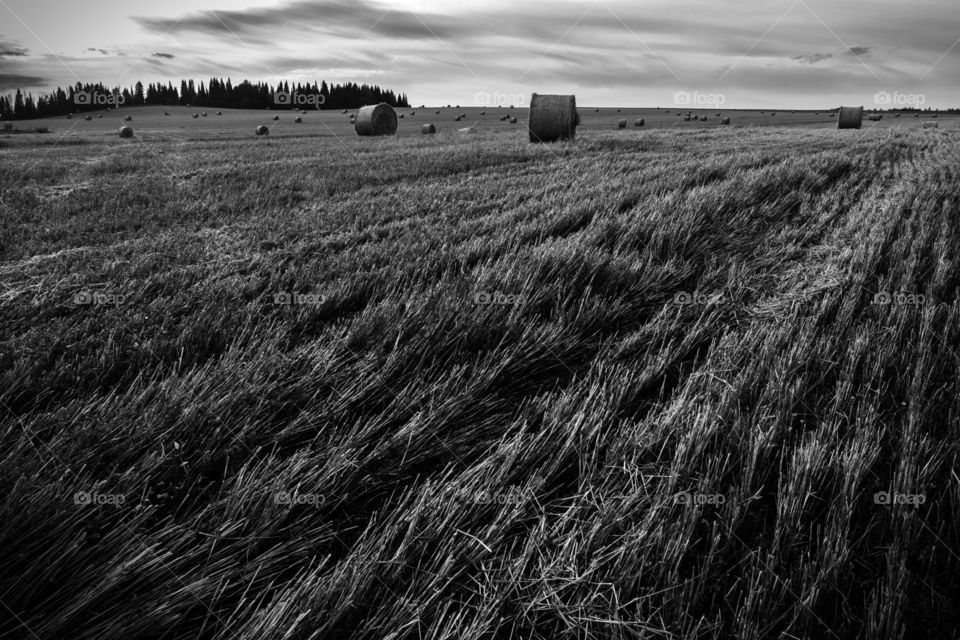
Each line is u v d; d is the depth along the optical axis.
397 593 1.98
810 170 12.13
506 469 2.61
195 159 17.11
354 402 3.26
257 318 4.30
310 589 1.98
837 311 4.60
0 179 12.57
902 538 2.20
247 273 5.57
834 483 2.50
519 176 12.85
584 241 6.17
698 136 29.30
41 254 6.36
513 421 3.18
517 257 5.66
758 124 57.25
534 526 2.34
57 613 1.79
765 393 3.22
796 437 2.92
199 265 5.64
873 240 6.43
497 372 3.53
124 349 3.74
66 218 8.30
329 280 5.34
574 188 10.32
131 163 15.71
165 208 9.02
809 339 3.94
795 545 2.21
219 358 3.71
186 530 2.21
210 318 4.16
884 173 12.77
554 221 7.18
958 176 12.12
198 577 2.01
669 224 6.86
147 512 2.25
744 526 2.36
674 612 1.93
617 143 22.48
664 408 3.19
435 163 15.16
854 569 2.16
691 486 2.52
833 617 1.96
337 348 3.81
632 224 6.86
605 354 3.90
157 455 2.63
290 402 3.15
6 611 1.79
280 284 5.16
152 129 46.88
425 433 2.90
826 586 1.99
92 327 4.10
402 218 8.44
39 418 2.84
